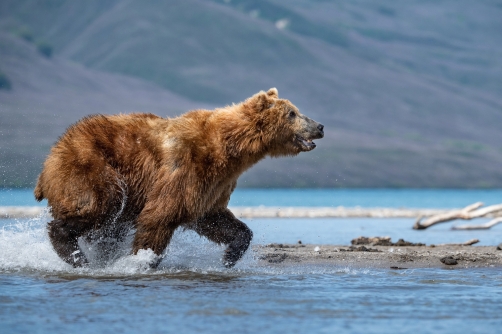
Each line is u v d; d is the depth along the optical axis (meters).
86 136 23.09
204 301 18.75
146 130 23.67
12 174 155.38
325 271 24.77
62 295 19.41
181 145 23.03
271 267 25.64
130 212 23.89
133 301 18.69
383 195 176.25
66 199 22.70
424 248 31.17
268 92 25.31
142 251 23.31
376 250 29.55
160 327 16.06
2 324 16.28
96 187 22.78
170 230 23.30
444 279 22.83
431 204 113.00
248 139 23.75
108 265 24.41
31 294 19.50
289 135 24.41
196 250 27.39
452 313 17.66
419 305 18.55
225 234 25.02
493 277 23.38
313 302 18.78
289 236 40.50
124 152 23.38
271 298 19.23
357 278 23.06
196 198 23.03
